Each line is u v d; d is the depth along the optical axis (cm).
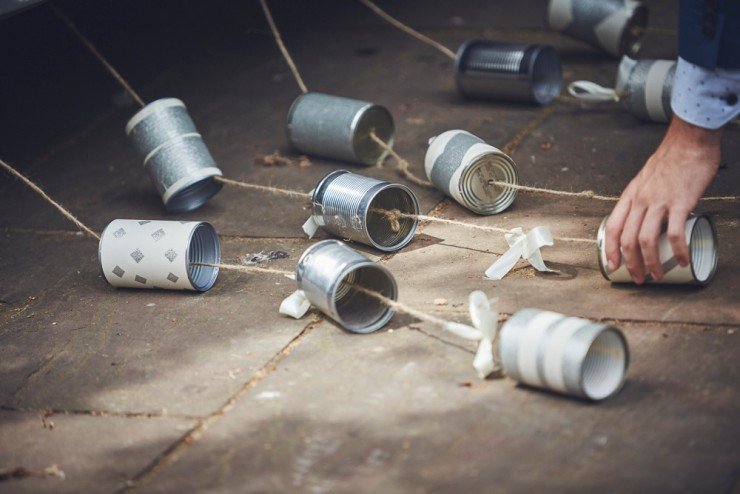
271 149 239
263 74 267
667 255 186
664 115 232
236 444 173
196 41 285
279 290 199
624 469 166
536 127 237
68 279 207
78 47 283
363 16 292
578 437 170
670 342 182
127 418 179
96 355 190
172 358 188
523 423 172
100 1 299
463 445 170
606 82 251
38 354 192
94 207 226
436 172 214
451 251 204
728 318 184
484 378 179
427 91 254
